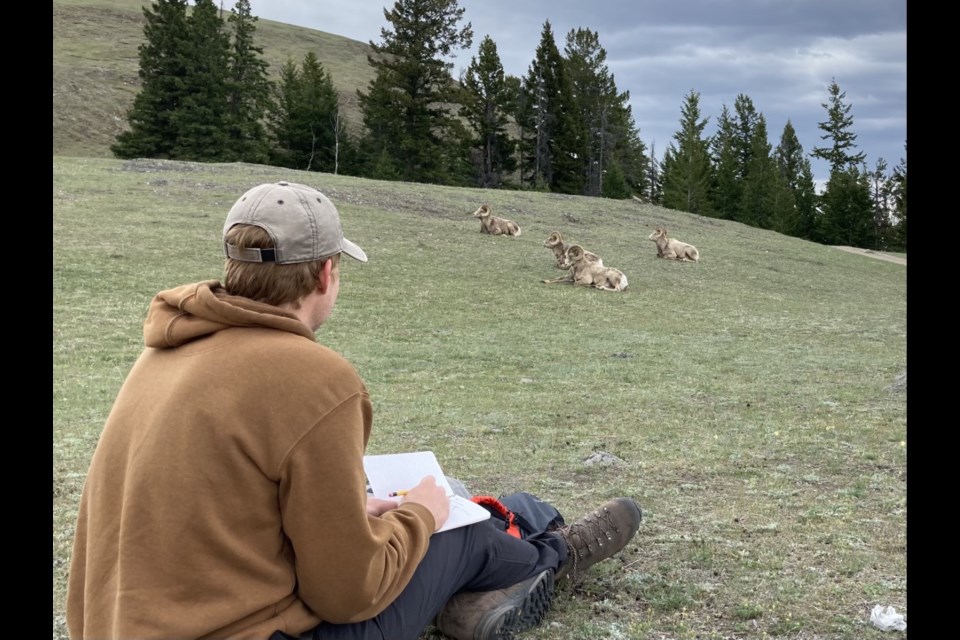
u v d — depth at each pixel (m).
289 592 2.02
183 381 1.97
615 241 30.69
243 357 1.98
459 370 11.41
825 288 27.77
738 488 5.04
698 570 3.51
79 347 11.53
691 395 9.50
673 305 20.14
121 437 2.04
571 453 6.28
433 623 2.88
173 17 66.19
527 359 12.41
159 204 24.59
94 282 15.89
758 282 26.61
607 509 3.27
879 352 14.64
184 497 1.89
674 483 5.21
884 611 3.02
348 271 19.84
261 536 1.97
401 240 24.56
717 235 38.12
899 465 5.70
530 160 75.12
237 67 69.62
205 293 2.06
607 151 86.25
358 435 2.01
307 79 76.44
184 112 64.69
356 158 70.69
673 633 2.92
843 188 72.06
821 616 3.05
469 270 21.67
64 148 70.56
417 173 65.38
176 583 1.89
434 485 2.45
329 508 1.94
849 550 3.77
